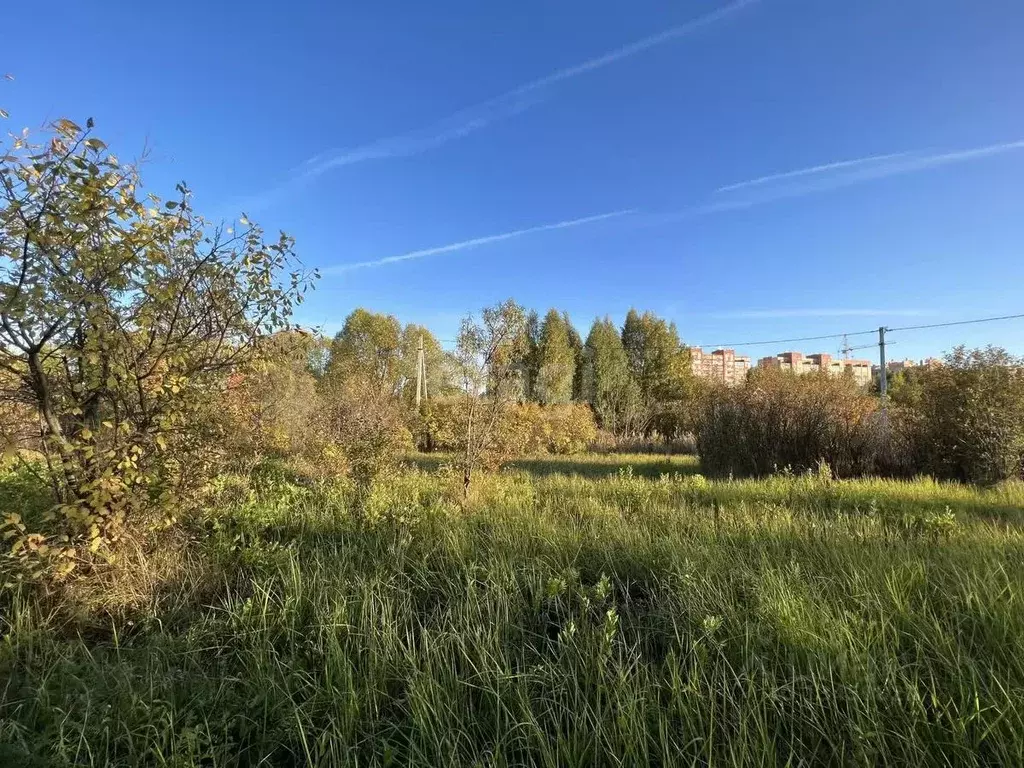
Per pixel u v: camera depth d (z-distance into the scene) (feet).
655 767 7.66
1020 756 6.75
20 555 12.83
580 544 16.42
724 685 8.39
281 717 8.80
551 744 8.01
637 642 10.19
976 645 9.52
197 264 14.90
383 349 115.44
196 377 15.58
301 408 37.91
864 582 11.87
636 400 94.27
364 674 9.75
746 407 43.78
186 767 7.38
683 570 13.19
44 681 9.25
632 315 130.21
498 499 25.21
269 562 14.97
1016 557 13.84
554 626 12.03
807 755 7.54
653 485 30.55
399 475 30.19
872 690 8.02
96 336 12.40
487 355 27.78
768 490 28.60
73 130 11.62
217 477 20.62
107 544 13.65
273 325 16.34
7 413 13.67
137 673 10.13
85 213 11.92
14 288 11.48
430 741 8.04
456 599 12.70
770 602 10.71
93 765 7.59
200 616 12.63
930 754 7.07
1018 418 32.63
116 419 14.33
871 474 38.70
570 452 69.56
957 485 31.89
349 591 13.24
